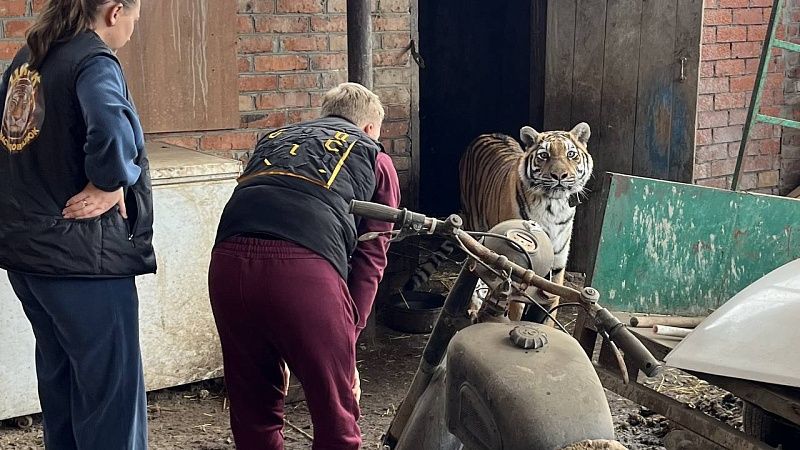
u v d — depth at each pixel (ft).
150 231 9.71
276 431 9.01
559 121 19.94
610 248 10.85
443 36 26.12
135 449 9.99
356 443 8.52
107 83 8.69
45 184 8.97
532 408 5.66
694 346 8.82
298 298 8.07
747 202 11.48
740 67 20.13
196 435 12.66
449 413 6.43
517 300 7.12
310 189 8.38
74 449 10.27
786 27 20.67
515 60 25.93
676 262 11.27
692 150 17.28
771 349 8.35
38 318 9.63
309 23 17.17
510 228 7.51
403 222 6.80
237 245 8.30
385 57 18.45
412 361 15.62
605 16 18.63
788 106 21.16
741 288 11.71
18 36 14.56
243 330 8.40
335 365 8.27
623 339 6.23
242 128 16.88
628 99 18.40
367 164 8.80
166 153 14.17
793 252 11.94
